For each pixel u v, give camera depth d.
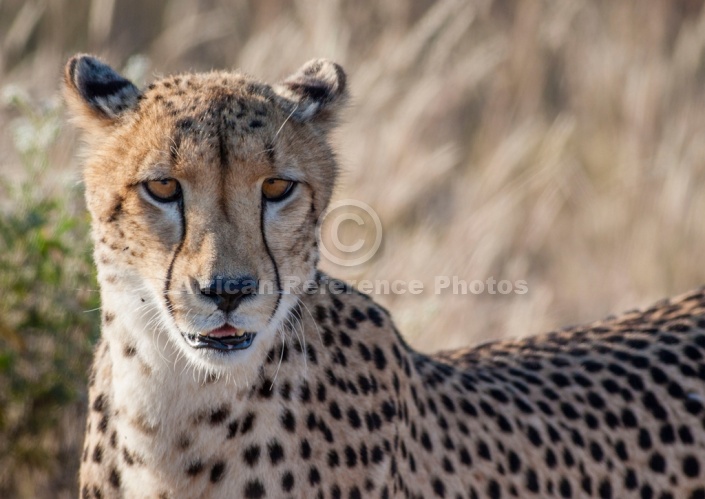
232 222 6.51
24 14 16.97
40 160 9.93
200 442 6.70
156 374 6.68
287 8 18.33
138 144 6.62
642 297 14.36
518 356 8.48
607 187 16.25
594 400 8.15
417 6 18.64
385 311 7.60
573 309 14.32
